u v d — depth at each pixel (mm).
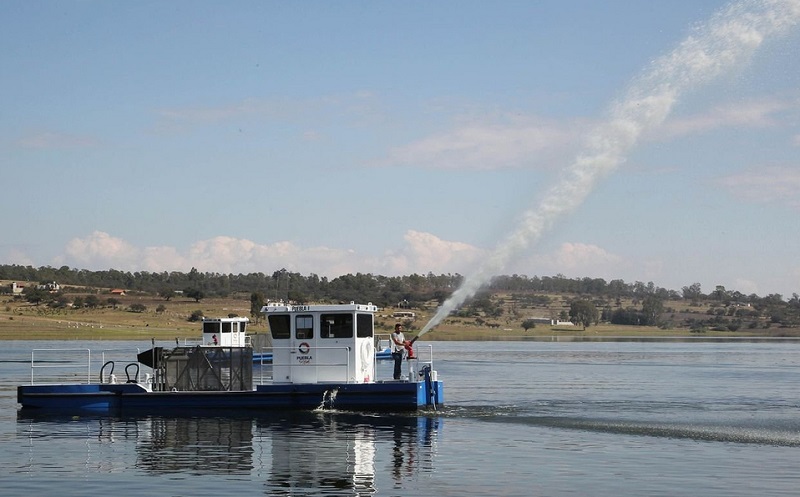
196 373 38531
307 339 37688
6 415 37594
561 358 115375
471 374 76062
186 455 27625
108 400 38000
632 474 24688
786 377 73625
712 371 84125
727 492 22453
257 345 64125
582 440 30859
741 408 43812
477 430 33094
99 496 21891
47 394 38375
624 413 40000
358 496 22000
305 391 37062
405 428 33312
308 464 26078
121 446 29328
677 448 29172
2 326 190750
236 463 26266
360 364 37781
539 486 23125
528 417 37438
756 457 27453
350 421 35062
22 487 22984
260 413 37000
